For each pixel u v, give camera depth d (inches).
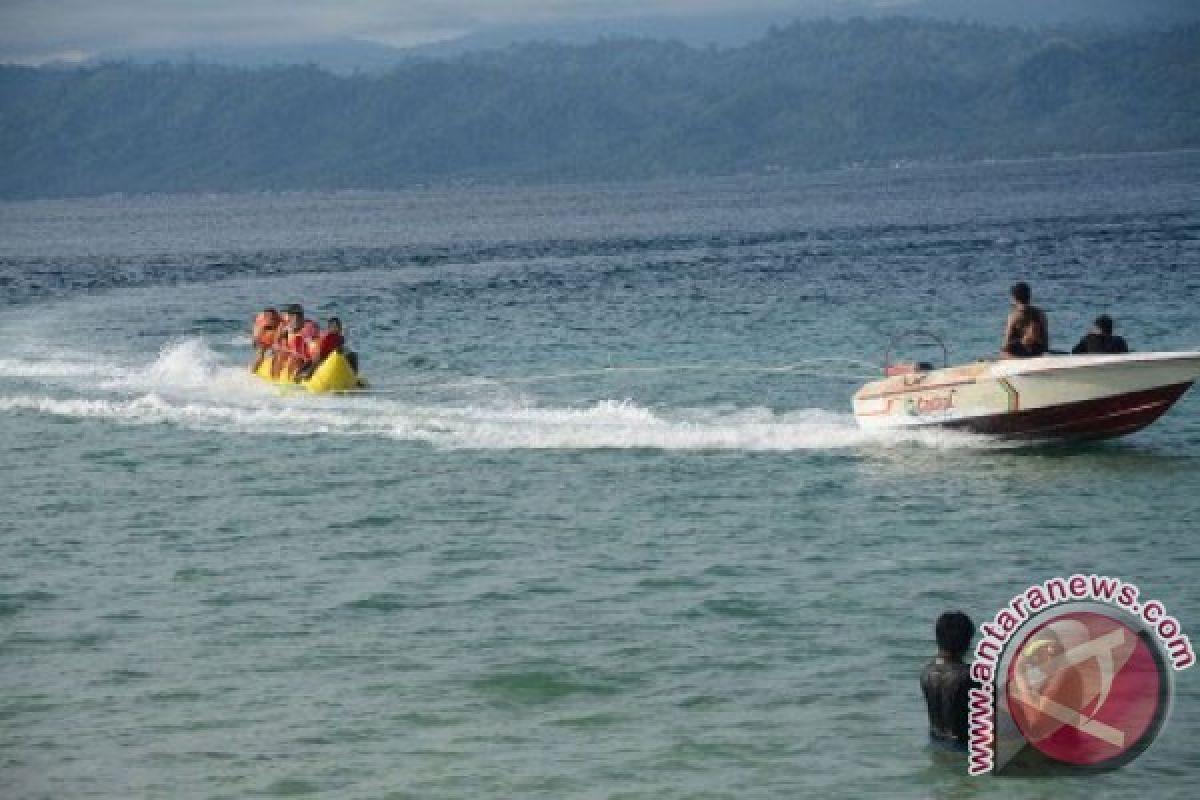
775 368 2832.2
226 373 2824.8
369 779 1022.4
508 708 1144.8
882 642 1256.2
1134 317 3444.9
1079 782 976.3
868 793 972.6
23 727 1135.0
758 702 1135.6
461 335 3624.5
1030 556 1493.6
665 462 1975.9
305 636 1331.2
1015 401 1935.3
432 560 1568.7
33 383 2832.2
